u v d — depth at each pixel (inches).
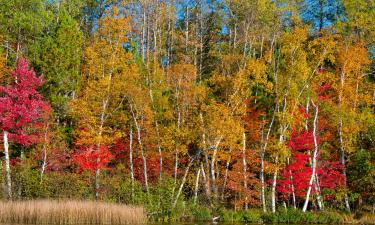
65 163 1419.8
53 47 1501.0
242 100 1505.9
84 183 1327.5
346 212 1419.8
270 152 1486.2
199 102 1574.8
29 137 1321.4
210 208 1378.0
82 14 2060.8
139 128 1512.1
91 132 1421.0
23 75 1327.5
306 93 1464.1
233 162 1656.0
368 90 1616.6
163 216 1248.2
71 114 1492.4
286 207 1476.4
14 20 1599.4
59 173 1333.7
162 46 2098.9
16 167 1288.1
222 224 1188.5
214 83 1635.1
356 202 1581.0
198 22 2114.9
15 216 1031.0
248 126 1557.6
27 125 1341.0
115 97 1507.1
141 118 1519.4
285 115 1407.5
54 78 1486.2
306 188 1472.7
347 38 1535.4
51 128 1482.5
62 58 1501.0
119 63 1507.1
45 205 1047.6
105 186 1336.1
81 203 1086.4
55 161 1382.9
